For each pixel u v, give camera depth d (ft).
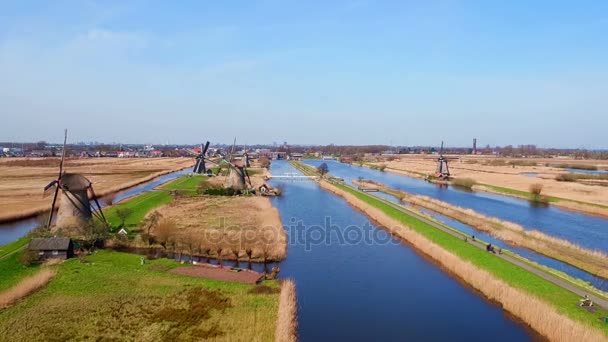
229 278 157.17
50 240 176.55
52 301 133.59
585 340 105.60
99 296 137.90
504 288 142.20
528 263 164.96
